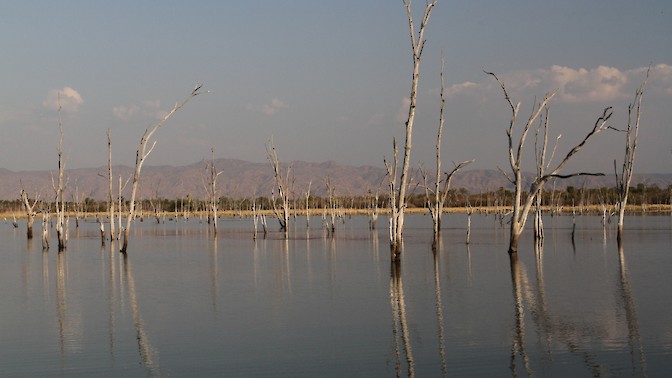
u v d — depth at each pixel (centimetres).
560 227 7725
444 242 5478
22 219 13725
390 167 5125
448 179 5116
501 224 8288
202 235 7200
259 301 2519
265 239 6344
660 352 1659
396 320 2111
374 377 1505
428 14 3462
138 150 4697
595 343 1762
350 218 12188
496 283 2898
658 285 2780
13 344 1859
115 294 2744
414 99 3506
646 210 12769
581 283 2869
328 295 2638
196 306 2427
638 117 4741
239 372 1561
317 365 1606
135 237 6875
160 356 1711
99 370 1595
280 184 7094
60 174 5147
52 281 3188
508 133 4062
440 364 1597
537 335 1864
